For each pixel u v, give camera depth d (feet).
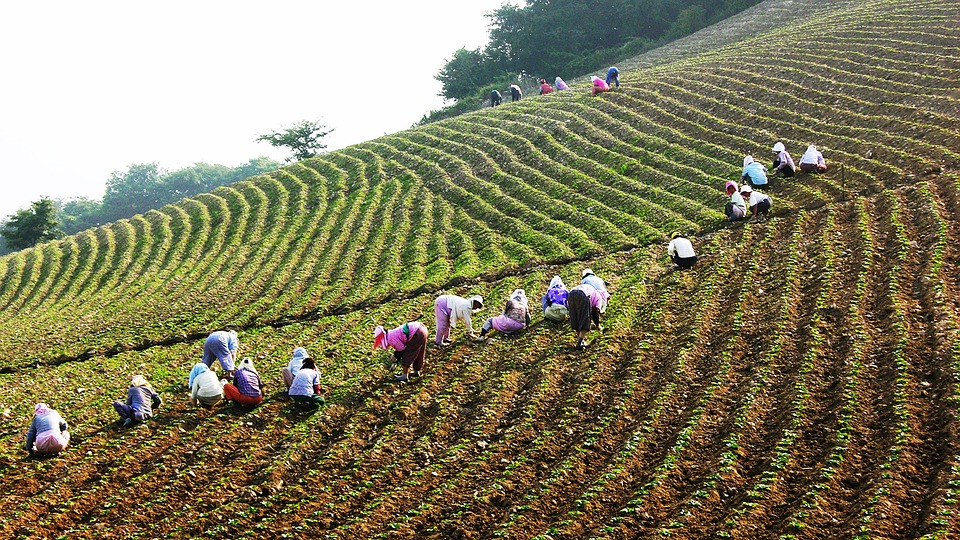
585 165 124.88
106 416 63.67
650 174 114.93
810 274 73.05
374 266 105.40
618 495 46.09
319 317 89.97
